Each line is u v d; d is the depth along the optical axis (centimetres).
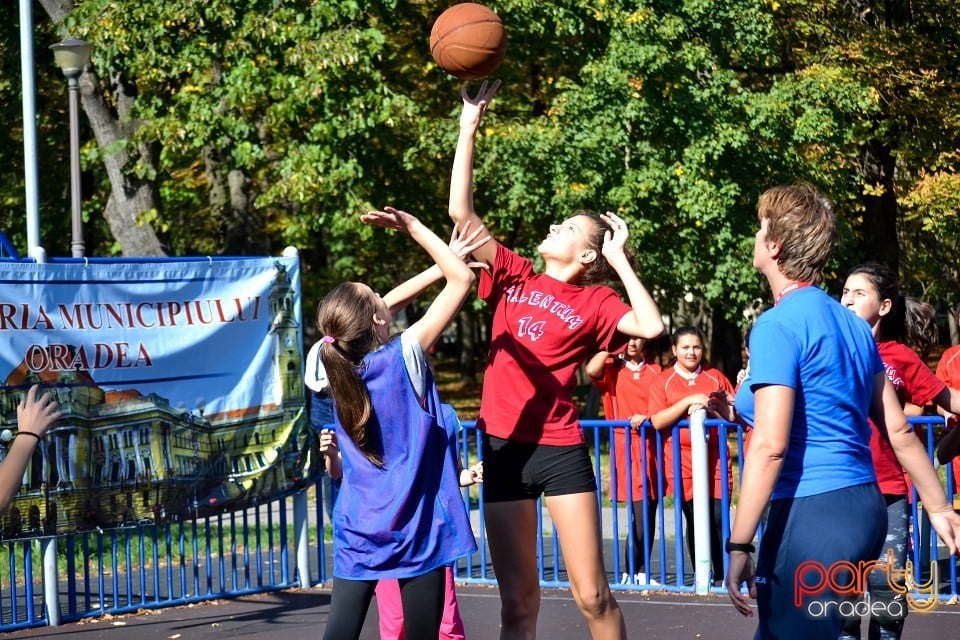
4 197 1869
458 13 473
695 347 717
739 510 305
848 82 1512
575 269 424
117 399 674
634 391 761
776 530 310
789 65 1738
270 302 754
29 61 1044
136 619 679
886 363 503
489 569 820
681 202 1395
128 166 1573
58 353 648
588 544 407
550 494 408
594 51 1506
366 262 1855
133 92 1592
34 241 1034
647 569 727
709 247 1445
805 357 305
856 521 303
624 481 755
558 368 409
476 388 3334
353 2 1366
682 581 715
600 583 410
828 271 1499
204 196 1989
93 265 668
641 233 1395
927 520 689
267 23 1362
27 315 636
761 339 308
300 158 1377
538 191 1409
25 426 284
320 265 1991
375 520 368
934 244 2000
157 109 1480
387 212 388
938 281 2064
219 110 1451
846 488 305
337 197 1438
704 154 1395
